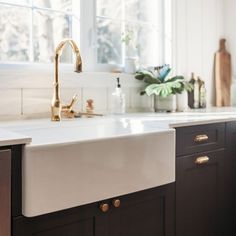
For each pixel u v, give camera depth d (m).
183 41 2.64
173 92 2.25
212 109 2.62
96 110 2.11
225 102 2.98
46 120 1.76
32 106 1.83
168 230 1.64
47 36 2.01
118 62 2.36
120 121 1.84
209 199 1.90
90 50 2.15
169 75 2.43
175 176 1.67
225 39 3.03
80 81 2.02
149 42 2.55
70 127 1.67
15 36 1.89
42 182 1.12
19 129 1.52
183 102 2.58
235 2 2.96
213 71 2.95
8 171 1.08
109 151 1.31
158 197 1.58
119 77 2.22
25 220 1.13
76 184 1.21
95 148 1.26
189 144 1.76
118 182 1.34
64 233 1.23
